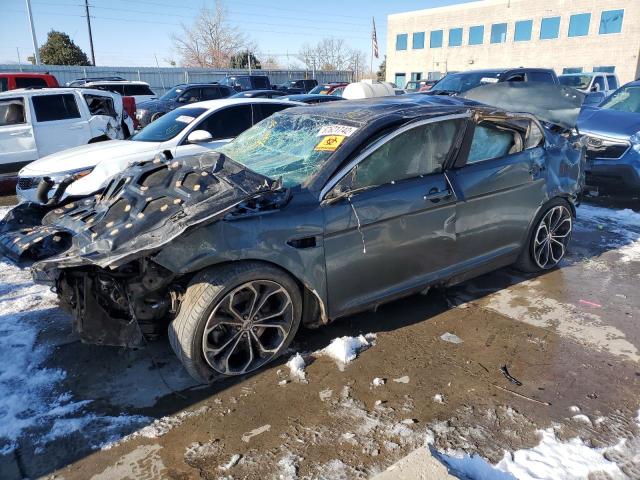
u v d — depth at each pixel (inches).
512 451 98.8
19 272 196.1
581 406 112.6
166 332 134.7
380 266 136.9
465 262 157.9
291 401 115.5
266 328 126.7
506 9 1533.0
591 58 1403.8
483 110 155.9
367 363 130.0
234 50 2197.3
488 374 125.0
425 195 140.9
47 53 1882.4
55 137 360.5
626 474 92.7
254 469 95.8
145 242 106.4
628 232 237.6
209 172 118.3
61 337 145.6
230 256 113.8
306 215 122.5
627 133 278.2
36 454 100.8
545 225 181.5
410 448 100.4
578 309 159.2
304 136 149.5
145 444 103.0
